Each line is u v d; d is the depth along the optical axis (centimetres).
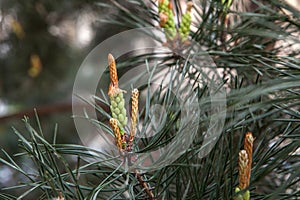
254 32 68
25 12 195
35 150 68
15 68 207
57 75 207
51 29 200
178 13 82
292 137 68
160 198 68
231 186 65
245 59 79
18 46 204
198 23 83
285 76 71
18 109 201
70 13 188
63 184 66
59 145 66
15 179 172
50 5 189
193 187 67
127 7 99
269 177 81
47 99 204
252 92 59
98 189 65
